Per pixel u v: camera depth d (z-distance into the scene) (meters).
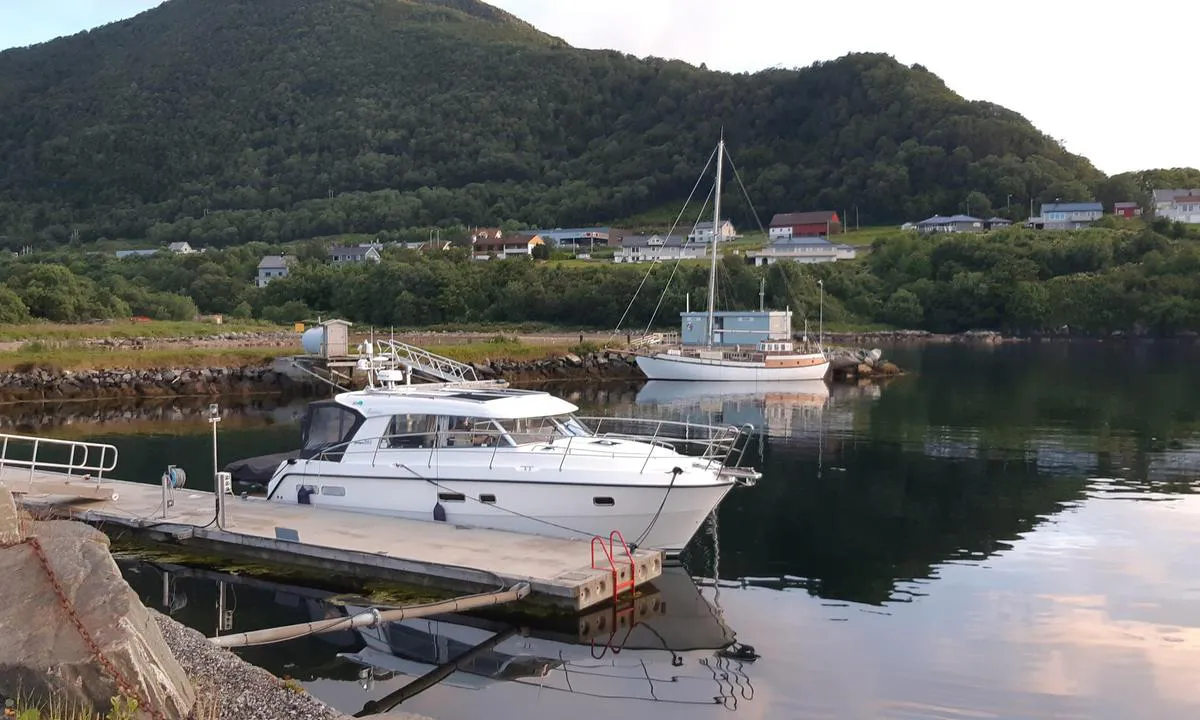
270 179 195.00
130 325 61.91
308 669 10.79
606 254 131.25
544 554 13.76
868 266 112.94
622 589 12.96
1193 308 93.38
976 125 158.50
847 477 22.98
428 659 11.16
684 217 166.38
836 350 60.00
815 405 39.94
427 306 87.81
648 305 85.69
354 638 11.81
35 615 6.84
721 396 44.75
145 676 6.74
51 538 7.96
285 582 14.12
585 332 81.44
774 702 9.98
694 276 89.75
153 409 38.34
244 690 8.45
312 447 17.25
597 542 14.55
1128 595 13.66
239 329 66.81
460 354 52.53
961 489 21.47
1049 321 98.00
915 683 10.48
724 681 10.52
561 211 172.50
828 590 13.99
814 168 166.38
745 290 92.81
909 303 101.19
